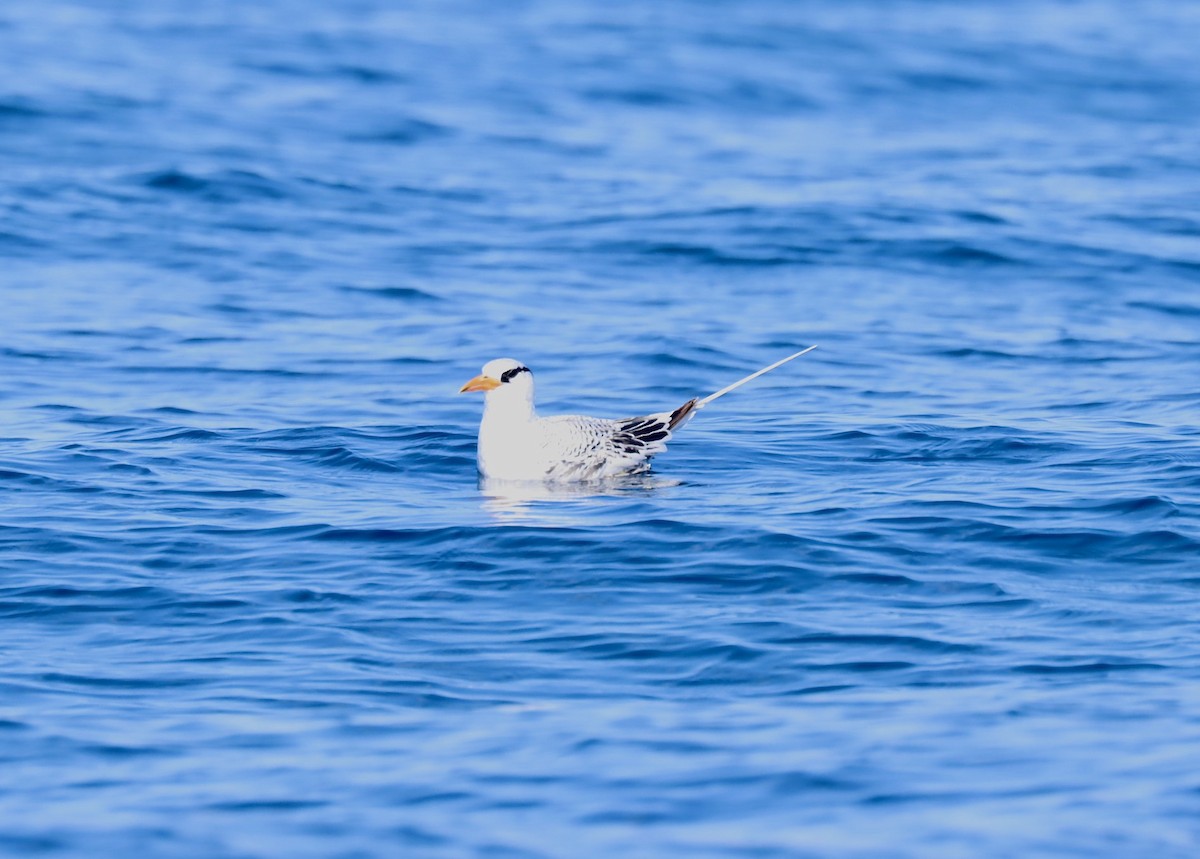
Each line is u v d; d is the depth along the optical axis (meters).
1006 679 11.63
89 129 38.59
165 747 10.60
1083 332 25.55
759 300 27.58
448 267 29.34
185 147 37.47
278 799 9.82
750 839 9.27
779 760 10.30
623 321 25.92
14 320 25.14
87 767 10.30
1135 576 13.88
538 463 17.48
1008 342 24.86
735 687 11.64
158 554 14.70
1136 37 58.22
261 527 15.55
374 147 38.88
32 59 46.25
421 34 53.41
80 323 25.12
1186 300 27.75
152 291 27.30
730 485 17.20
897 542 14.77
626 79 47.81
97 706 11.30
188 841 9.29
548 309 26.67
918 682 11.63
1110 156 40.00
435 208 33.59
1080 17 62.50
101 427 19.70
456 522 15.58
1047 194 35.38
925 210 33.38
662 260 30.11
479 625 12.92
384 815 9.60
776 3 62.81
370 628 12.86
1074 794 9.76
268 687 11.66
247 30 52.84
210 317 25.81
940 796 9.78
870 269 29.62
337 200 33.84
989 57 53.25
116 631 12.83
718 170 37.66
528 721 11.04
